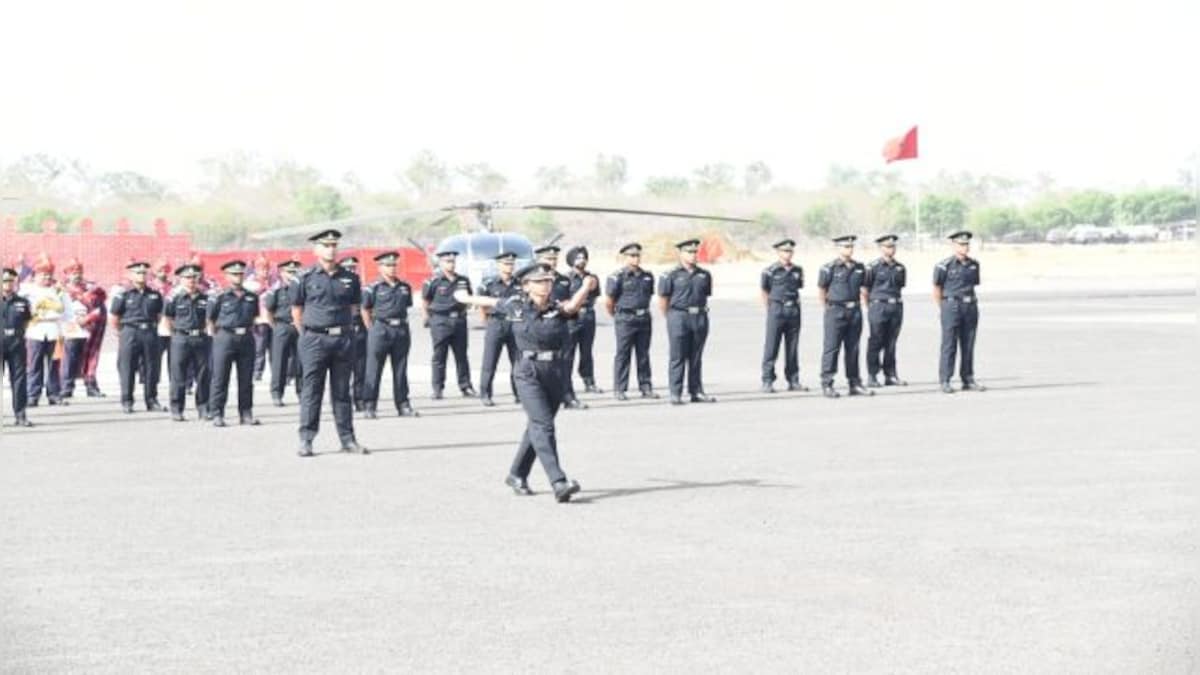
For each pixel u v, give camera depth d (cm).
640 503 1348
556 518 1273
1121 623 881
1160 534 1173
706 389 2614
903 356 3350
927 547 1125
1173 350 3419
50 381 2542
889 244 2575
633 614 916
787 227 15812
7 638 873
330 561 1097
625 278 2417
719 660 806
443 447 1809
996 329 4312
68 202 15212
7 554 1136
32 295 2473
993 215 18750
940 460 1620
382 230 15450
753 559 1084
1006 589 978
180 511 1337
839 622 890
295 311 1736
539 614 919
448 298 2492
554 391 1377
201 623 907
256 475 1575
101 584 1024
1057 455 1655
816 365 3188
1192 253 12781
